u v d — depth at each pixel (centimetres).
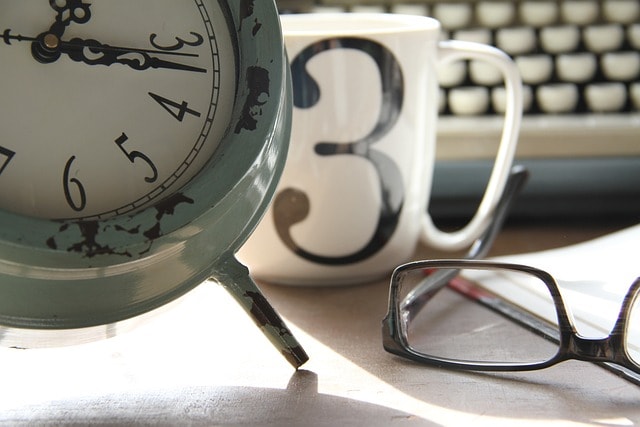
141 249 37
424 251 59
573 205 60
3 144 38
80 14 39
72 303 38
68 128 39
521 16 65
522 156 60
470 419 39
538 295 49
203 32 40
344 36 49
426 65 51
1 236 36
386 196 51
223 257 41
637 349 43
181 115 39
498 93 63
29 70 39
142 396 41
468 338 46
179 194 38
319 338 46
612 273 50
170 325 48
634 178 59
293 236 51
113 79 39
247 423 39
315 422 39
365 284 53
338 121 50
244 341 46
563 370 43
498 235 61
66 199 38
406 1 64
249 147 39
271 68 40
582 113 65
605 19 65
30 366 44
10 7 39
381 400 41
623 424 39
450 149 60
